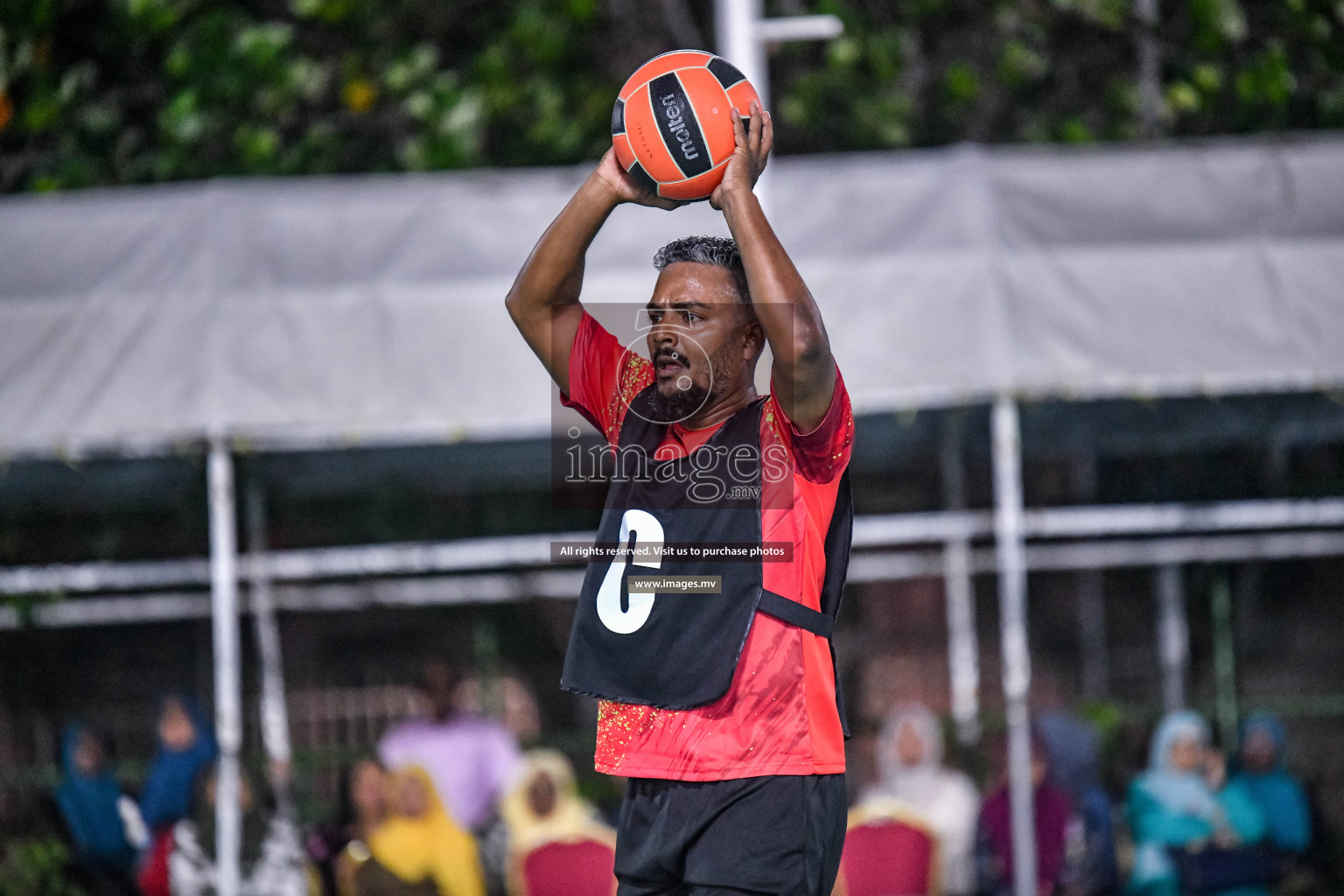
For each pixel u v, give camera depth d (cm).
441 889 2164
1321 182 2100
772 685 892
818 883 895
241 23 3672
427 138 3653
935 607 3412
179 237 2088
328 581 3259
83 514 3055
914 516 3266
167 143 3609
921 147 3984
